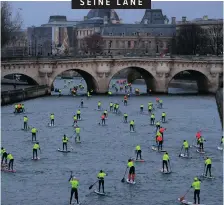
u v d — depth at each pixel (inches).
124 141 6422.2
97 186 4594.0
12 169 4985.2
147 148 6038.4
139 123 7805.1
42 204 4175.7
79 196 4360.2
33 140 6402.6
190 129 7313.0
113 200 4281.5
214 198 4360.2
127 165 4822.8
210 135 6870.1
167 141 6437.0
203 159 5531.5
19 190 4483.3
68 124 7618.1
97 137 6663.4
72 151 5851.4
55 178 4815.5
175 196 4384.8
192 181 4763.8
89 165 5265.8
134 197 4347.9
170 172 5012.3
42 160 5428.2
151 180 4781.0
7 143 6210.6
